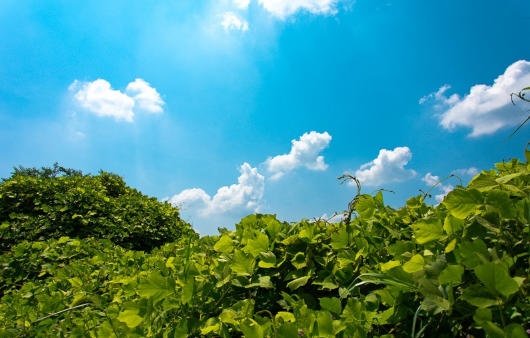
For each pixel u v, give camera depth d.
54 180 6.99
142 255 3.54
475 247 1.13
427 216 1.88
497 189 1.21
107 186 8.46
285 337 1.28
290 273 1.94
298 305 1.55
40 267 3.94
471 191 1.24
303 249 2.07
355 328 1.35
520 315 1.03
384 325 1.46
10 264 3.93
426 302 1.20
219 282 1.78
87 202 6.42
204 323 1.63
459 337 1.22
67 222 5.98
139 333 1.65
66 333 2.17
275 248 2.15
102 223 6.23
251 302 1.69
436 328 1.28
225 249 2.12
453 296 1.20
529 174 1.39
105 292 2.87
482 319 1.00
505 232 1.24
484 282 1.00
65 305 2.62
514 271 1.19
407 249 1.63
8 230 5.61
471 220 1.34
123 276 2.85
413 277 1.33
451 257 1.33
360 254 1.75
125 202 7.25
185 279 1.76
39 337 2.27
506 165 1.87
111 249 4.43
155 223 7.19
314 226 2.10
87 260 3.72
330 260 1.94
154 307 1.71
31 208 6.20
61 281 3.16
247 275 1.84
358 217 2.18
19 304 2.92
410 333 1.34
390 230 1.88
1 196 6.12
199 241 2.96
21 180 6.49
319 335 1.33
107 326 1.88
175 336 1.59
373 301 1.50
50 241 4.45
